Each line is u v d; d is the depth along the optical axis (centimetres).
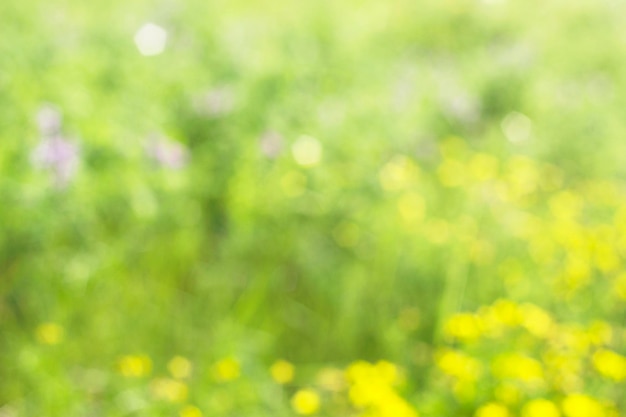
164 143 325
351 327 321
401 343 312
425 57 650
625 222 415
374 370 263
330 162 392
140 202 311
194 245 338
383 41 669
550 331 304
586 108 569
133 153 320
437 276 350
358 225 369
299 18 649
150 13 546
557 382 272
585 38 759
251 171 367
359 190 383
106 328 299
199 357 294
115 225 325
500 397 260
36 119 297
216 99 390
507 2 793
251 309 315
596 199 469
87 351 292
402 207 395
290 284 345
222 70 448
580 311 329
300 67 483
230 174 365
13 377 274
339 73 522
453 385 273
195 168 361
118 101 384
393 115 459
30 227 290
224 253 343
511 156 497
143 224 320
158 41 475
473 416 262
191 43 487
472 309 342
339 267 351
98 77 416
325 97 454
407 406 242
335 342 319
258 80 437
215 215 363
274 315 327
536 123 557
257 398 259
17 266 296
